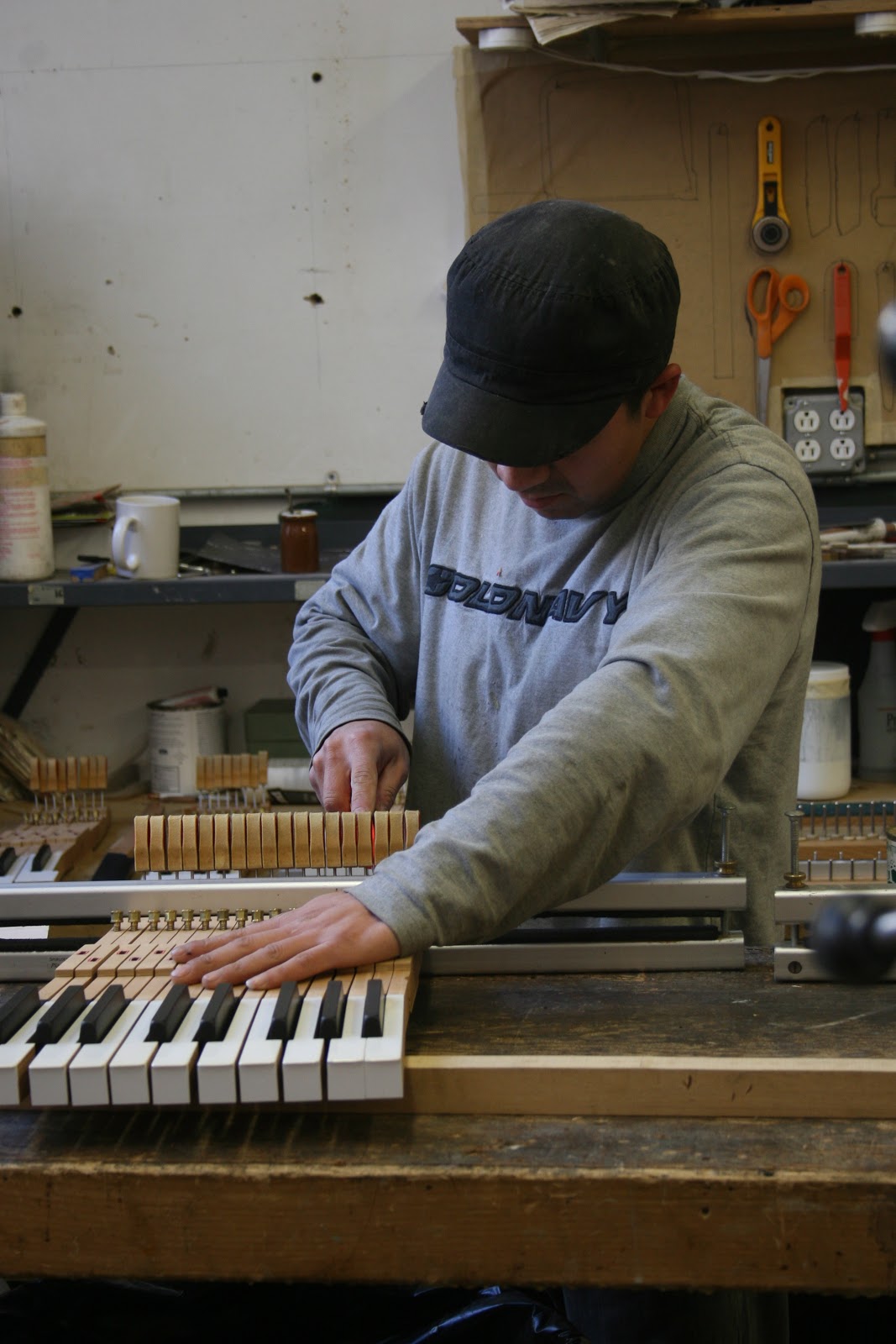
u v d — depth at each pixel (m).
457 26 2.25
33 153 2.62
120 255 2.66
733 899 1.15
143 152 2.62
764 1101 0.94
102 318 2.68
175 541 2.48
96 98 2.60
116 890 1.16
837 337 2.48
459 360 1.12
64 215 2.65
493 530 1.46
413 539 1.58
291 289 2.66
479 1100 0.95
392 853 1.19
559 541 1.35
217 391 2.71
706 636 1.08
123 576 2.48
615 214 1.12
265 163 2.61
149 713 2.72
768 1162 0.88
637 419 1.17
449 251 2.63
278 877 1.22
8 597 2.44
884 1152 0.89
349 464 2.73
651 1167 0.87
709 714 1.05
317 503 2.77
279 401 2.71
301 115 2.59
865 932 1.08
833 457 2.55
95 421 2.73
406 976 1.00
